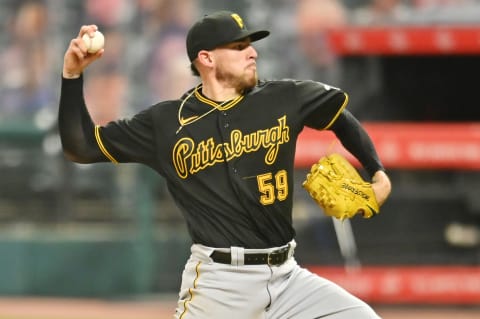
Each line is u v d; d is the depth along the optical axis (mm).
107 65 52031
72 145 16406
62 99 16344
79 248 43406
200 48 16453
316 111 16531
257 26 51000
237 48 16438
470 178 37375
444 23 36719
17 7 54875
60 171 44938
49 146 44906
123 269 43312
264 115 16250
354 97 37219
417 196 37562
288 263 16438
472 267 37375
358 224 37750
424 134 36188
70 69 16188
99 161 16797
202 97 16578
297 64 49688
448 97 37250
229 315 16062
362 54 36719
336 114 16703
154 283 43531
